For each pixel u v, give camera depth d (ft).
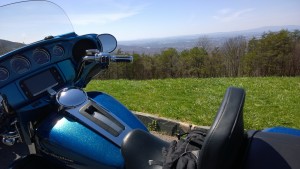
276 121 5.67
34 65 2.76
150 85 10.18
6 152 4.59
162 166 2.11
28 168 2.59
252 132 2.42
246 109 6.54
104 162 2.35
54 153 2.52
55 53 2.90
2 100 2.67
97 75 3.51
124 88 9.74
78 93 2.68
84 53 3.21
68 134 2.47
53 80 2.87
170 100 7.50
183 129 5.34
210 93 8.50
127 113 2.80
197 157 1.98
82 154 2.40
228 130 1.71
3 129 2.79
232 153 1.79
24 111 2.67
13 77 2.65
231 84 10.39
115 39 3.41
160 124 5.58
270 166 1.99
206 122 5.57
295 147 2.16
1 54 2.84
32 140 2.75
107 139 2.44
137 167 2.26
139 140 2.38
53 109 2.73
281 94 8.28
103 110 2.64
